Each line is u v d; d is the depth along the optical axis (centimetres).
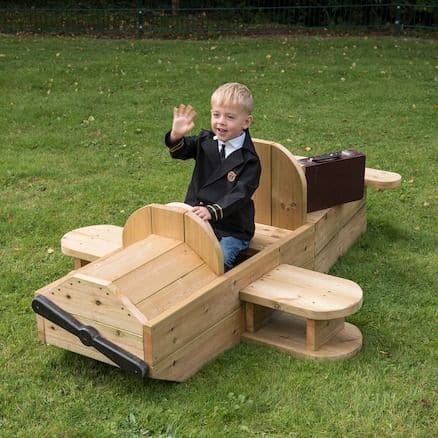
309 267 463
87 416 339
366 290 464
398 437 324
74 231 467
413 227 571
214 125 406
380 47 1305
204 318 365
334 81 1052
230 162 406
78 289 349
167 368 347
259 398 348
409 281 478
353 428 329
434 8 1500
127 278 348
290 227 464
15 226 557
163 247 375
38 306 360
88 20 1544
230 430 327
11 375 370
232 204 390
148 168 703
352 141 794
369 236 552
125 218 581
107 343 346
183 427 329
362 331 413
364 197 546
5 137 795
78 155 741
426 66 1151
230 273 382
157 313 344
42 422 335
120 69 1108
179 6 1669
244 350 389
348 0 1548
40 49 1252
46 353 388
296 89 1008
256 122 859
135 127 833
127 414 339
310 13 1573
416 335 410
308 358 380
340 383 360
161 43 1353
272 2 1633
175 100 949
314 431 327
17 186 650
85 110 896
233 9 1512
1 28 1479
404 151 757
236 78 1063
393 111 905
